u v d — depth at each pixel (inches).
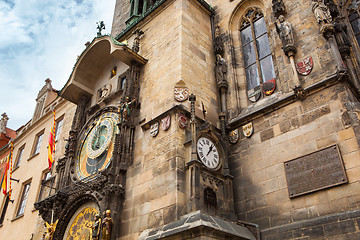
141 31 775.1
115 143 605.0
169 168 511.2
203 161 518.3
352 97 492.7
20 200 1076.5
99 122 717.9
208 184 503.8
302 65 558.6
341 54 534.0
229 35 735.7
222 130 603.2
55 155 943.0
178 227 431.2
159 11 768.3
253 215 514.9
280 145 530.0
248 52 705.6
